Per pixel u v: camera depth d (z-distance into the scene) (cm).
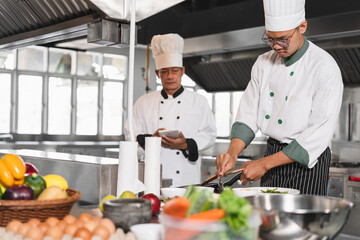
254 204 129
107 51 730
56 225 118
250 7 383
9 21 305
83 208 168
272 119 216
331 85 199
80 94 720
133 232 113
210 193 102
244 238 90
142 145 306
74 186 202
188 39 432
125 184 170
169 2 223
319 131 197
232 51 460
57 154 246
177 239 91
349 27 334
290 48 201
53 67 691
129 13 220
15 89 656
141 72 767
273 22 195
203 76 541
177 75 320
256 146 555
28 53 670
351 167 411
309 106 205
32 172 161
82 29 251
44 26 281
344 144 463
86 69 724
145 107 333
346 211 114
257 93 225
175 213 101
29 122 672
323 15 344
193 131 321
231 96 769
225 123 779
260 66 225
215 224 90
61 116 703
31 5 274
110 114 755
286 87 212
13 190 133
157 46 317
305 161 196
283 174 212
